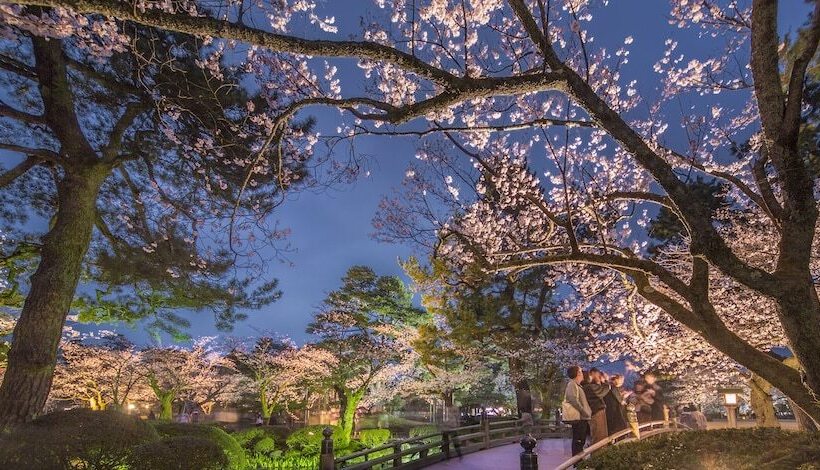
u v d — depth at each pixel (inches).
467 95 195.5
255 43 183.8
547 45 200.1
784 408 1013.2
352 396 1101.1
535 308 944.3
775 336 570.3
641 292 247.8
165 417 1190.3
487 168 306.7
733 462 146.0
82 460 294.8
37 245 515.8
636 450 174.6
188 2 255.3
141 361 1172.5
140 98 510.0
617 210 508.7
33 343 417.4
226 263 603.5
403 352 1050.7
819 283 533.6
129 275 597.9
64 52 490.3
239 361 1379.2
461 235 340.2
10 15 292.0
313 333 1146.0
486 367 999.6
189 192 568.7
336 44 186.2
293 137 510.0
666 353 674.8
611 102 392.8
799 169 193.0
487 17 336.8
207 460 333.1
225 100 486.0
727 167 487.5
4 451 283.9
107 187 593.9
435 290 833.5
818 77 280.5
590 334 864.9
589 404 370.9
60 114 477.1
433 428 904.9
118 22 413.7
